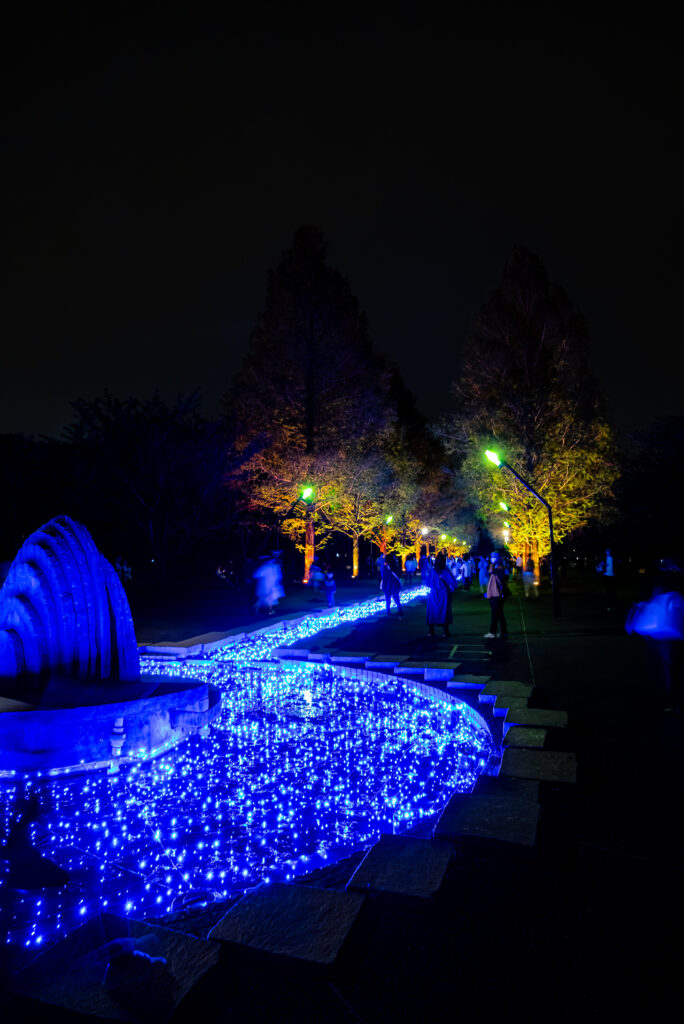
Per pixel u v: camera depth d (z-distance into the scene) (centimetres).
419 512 5044
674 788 557
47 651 803
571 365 3531
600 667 1114
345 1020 286
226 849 525
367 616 2212
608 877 410
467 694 979
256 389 4031
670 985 306
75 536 841
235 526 3819
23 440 3200
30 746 701
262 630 1742
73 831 563
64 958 316
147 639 1595
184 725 834
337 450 3919
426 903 373
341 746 812
